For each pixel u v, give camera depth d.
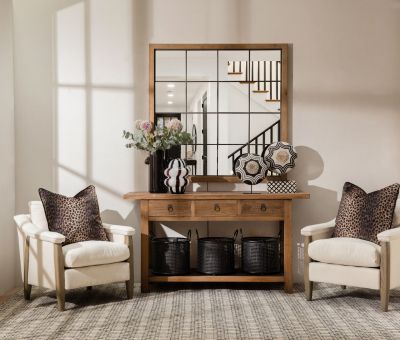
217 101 5.14
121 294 4.61
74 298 4.48
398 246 4.12
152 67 5.11
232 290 4.74
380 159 5.15
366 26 5.14
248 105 5.14
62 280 4.05
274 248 4.77
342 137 5.15
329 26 5.14
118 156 5.15
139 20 5.14
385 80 5.14
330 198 5.16
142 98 5.15
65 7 5.14
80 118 5.16
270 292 4.67
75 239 4.39
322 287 4.86
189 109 5.13
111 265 4.31
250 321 3.81
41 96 5.14
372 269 4.08
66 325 3.71
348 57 5.14
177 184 4.69
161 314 3.99
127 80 5.15
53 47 5.14
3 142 4.81
